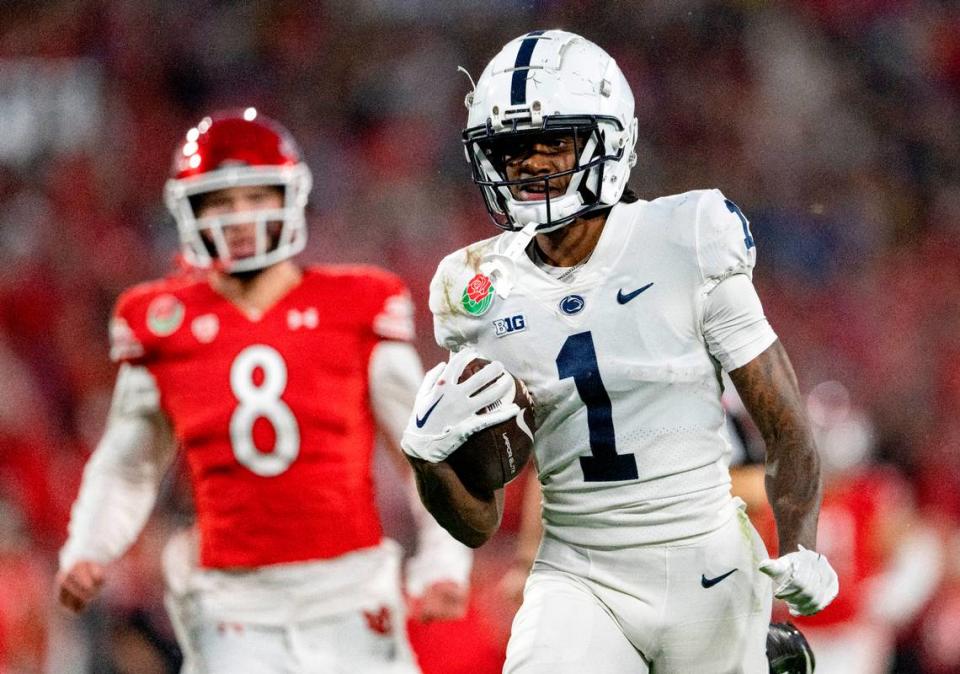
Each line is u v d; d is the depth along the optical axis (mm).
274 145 14859
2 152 46438
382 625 14500
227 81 49875
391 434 14938
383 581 14578
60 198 44344
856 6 55344
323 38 51062
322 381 14484
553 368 10680
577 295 10633
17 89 47812
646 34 52281
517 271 10875
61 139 47406
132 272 42156
